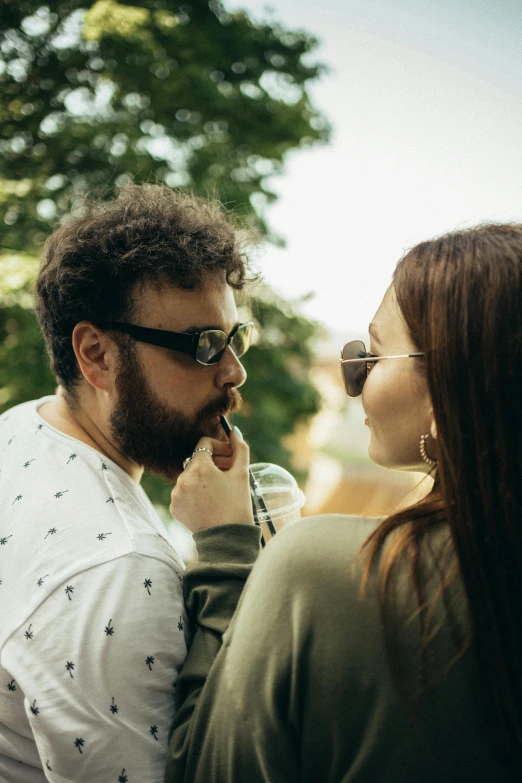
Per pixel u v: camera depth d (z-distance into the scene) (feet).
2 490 4.24
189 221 4.52
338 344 29.50
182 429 4.50
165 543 4.07
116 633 3.50
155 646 3.60
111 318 4.39
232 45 25.77
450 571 2.69
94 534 3.80
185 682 3.51
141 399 4.42
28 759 3.78
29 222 20.70
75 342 4.45
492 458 2.68
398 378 3.14
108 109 24.06
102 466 4.26
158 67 23.63
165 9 25.54
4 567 3.85
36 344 19.22
